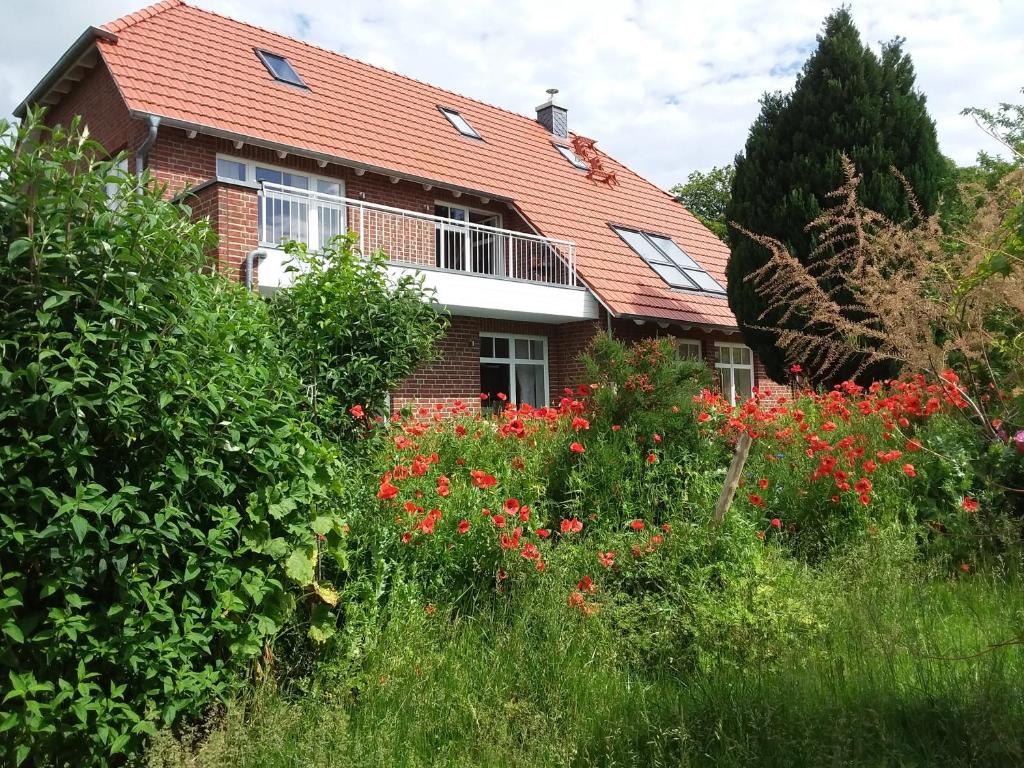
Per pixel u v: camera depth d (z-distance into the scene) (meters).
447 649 3.62
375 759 2.81
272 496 3.10
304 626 3.47
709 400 6.19
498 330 14.04
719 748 2.86
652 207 19.73
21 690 2.41
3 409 2.43
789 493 5.47
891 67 12.94
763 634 3.63
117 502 2.57
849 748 2.70
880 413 6.27
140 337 2.68
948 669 3.33
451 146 15.61
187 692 2.83
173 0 14.15
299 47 15.66
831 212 4.20
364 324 5.35
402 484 4.70
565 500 5.16
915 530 5.08
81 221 2.68
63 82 12.73
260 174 12.05
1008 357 3.31
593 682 3.42
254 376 3.25
